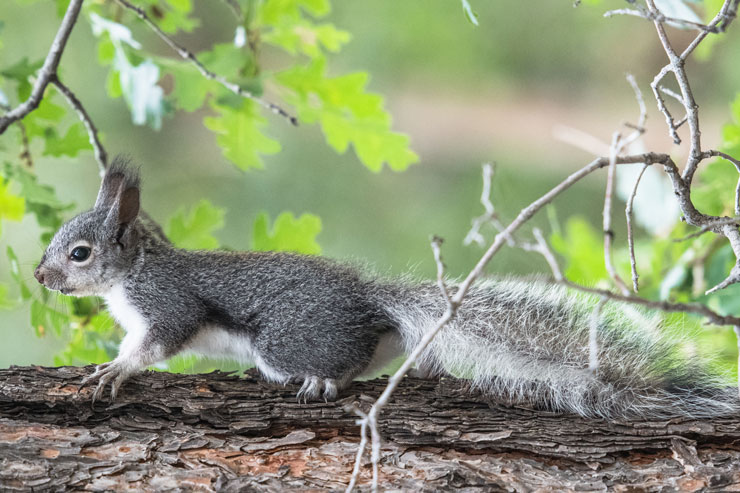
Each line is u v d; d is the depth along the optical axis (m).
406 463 7.26
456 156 24.30
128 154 10.15
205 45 23.84
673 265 11.01
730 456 7.30
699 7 11.91
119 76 11.02
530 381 8.22
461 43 28.08
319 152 22.58
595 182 22.53
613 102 27.33
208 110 23.48
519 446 7.43
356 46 27.33
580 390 8.06
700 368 8.24
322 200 21.72
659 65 28.22
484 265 5.81
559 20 28.98
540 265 12.64
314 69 11.08
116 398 7.60
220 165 22.47
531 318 8.81
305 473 7.09
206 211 11.04
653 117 25.70
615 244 15.21
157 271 9.48
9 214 10.16
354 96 11.18
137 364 8.09
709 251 10.53
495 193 12.88
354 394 8.22
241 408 7.65
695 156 6.77
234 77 10.45
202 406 7.60
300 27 11.62
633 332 8.55
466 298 9.03
